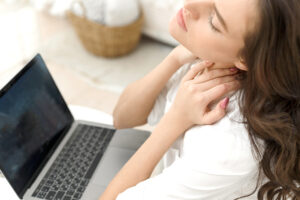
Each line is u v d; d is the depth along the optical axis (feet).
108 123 3.44
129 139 3.17
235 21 1.65
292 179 1.94
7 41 8.38
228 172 1.82
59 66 7.59
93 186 2.72
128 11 7.32
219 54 1.87
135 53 8.19
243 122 1.90
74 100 6.71
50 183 2.70
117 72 7.52
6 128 2.47
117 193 2.25
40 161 2.78
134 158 2.27
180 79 2.76
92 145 3.08
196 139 1.99
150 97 2.79
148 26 8.29
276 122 1.74
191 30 1.91
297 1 1.47
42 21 9.30
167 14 7.77
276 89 1.69
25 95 2.70
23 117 2.64
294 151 1.80
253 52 1.68
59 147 3.02
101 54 7.86
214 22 1.74
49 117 2.94
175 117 2.15
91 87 7.07
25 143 2.63
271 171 1.89
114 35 7.36
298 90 1.69
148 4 7.89
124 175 2.27
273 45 1.59
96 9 7.23
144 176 2.25
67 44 8.38
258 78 1.70
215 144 1.86
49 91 2.99
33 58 2.86
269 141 1.87
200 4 1.78
